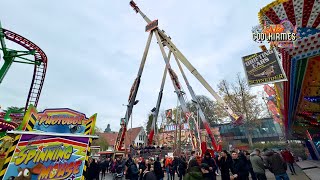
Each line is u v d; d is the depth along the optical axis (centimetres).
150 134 4097
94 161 1249
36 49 2920
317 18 511
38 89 3027
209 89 3606
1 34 2548
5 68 2631
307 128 2064
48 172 607
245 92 4725
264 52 588
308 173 1354
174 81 3703
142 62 4228
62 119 696
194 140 3038
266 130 6544
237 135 6725
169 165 1587
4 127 1895
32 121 659
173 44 4144
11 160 590
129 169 1012
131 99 3981
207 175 536
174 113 6638
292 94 915
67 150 653
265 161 876
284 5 550
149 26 4403
